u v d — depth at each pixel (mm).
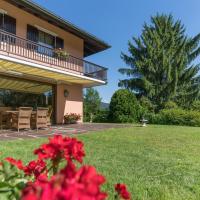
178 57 36281
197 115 22375
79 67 20500
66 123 19625
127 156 7238
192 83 37031
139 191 4473
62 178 1137
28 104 17422
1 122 14289
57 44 19266
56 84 19562
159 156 7375
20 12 16250
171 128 16500
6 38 14539
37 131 13289
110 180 4996
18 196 1801
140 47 37969
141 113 24172
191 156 7480
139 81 36750
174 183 4977
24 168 2268
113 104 23688
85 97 37875
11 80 16172
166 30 37875
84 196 1023
